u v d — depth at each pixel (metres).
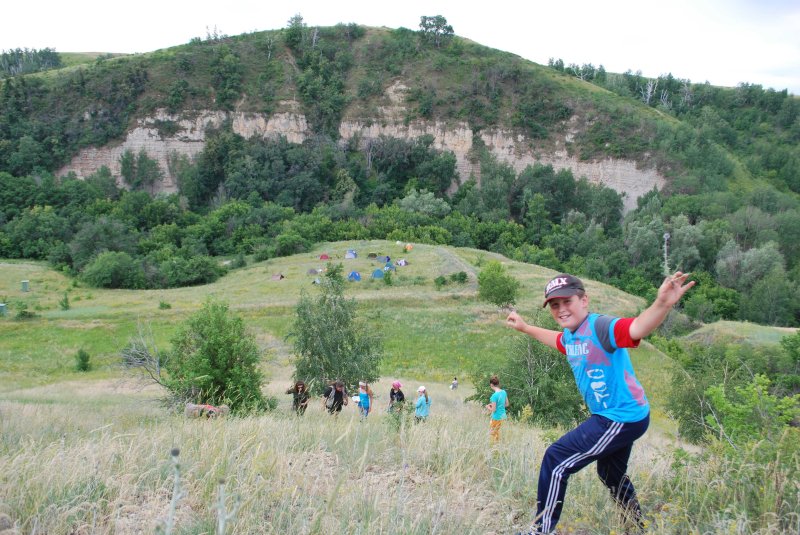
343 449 5.27
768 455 3.73
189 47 147.38
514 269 62.56
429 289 53.91
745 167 131.75
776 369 35.19
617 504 3.54
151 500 3.69
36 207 93.75
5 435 6.34
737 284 77.00
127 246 81.56
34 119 125.38
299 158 128.00
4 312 47.66
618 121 133.88
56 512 3.23
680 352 36.19
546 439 5.91
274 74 147.38
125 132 127.69
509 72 148.50
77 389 26.00
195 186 123.62
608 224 113.56
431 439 5.57
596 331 3.09
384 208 106.44
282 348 39.53
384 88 147.75
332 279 20.56
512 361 18.34
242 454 4.65
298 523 3.21
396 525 3.22
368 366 19.55
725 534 3.00
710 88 175.88
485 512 3.47
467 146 137.62
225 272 70.62
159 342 40.72
